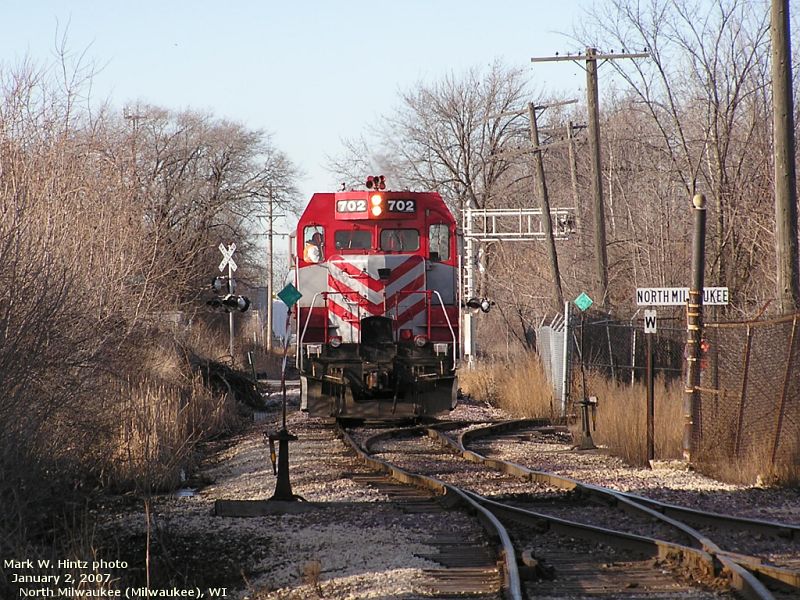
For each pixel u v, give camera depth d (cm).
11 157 5459
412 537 3925
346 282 8012
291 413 10131
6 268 4328
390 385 8000
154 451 5566
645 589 3066
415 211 8081
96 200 6719
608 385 9481
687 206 12762
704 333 6419
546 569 3244
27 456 4319
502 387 12019
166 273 7825
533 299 17888
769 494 5028
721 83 11088
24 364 4228
